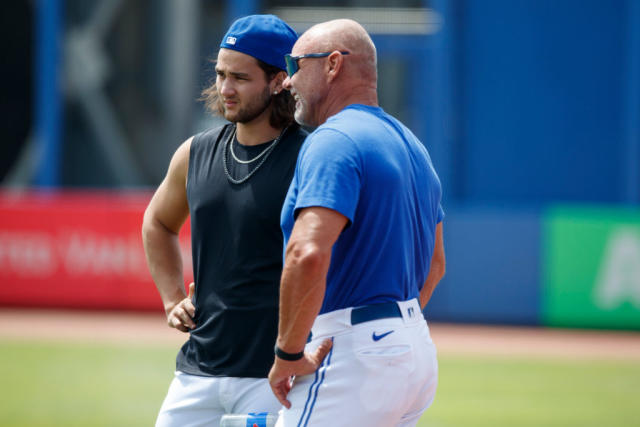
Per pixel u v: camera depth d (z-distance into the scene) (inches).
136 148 2217.0
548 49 2075.5
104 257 1515.7
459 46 2096.5
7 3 2260.1
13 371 1082.7
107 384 1018.1
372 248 363.9
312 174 351.3
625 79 2054.6
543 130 2085.4
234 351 430.3
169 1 2190.0
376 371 361.4
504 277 1450.5
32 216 1535.4
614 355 1235.2
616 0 2050.9
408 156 381.4
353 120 367.2
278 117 432.1
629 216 1411.2
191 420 441.7
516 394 996.6
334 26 386.3
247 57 423.5
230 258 431.2
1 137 2256.4
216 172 438.3
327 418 360.5
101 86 2207.2
